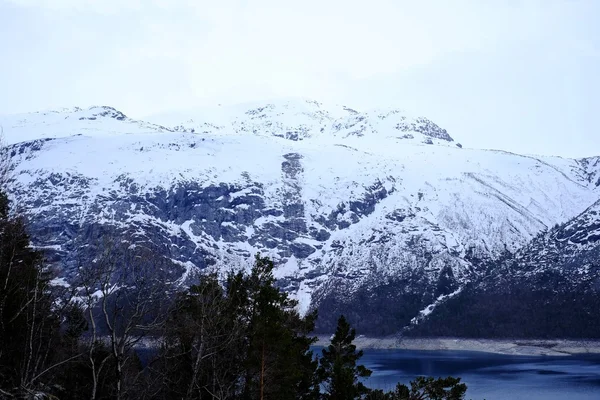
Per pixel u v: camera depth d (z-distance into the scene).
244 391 49.75
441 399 56.06
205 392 47.97
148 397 46.53
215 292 48.38
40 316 43.22
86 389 44.88
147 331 43.06
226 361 49.56
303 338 55.88
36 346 44.28
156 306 42.97
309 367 55.44
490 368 182.62
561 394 132.88
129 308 42.22
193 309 45.88
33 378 37.44
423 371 170.88
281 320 50.22
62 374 46.06
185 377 47.00
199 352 44.12
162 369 46.75
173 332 45.25
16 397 34.72
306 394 56.06
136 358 48.53
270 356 48.56
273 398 48.31
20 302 40.81
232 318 49.16
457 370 176.12
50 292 47.56
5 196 46.84
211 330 45.88
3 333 40.09
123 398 43.28
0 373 38.84
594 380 155.25
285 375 48.75
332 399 53.09
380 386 132.75
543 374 167.88
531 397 128.38
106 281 41.28
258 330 48.22
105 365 45.62
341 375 52.94
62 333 49.19
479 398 127.50
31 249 49.06
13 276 41.84
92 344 40.19
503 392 135.38
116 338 42.38
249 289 52.59
